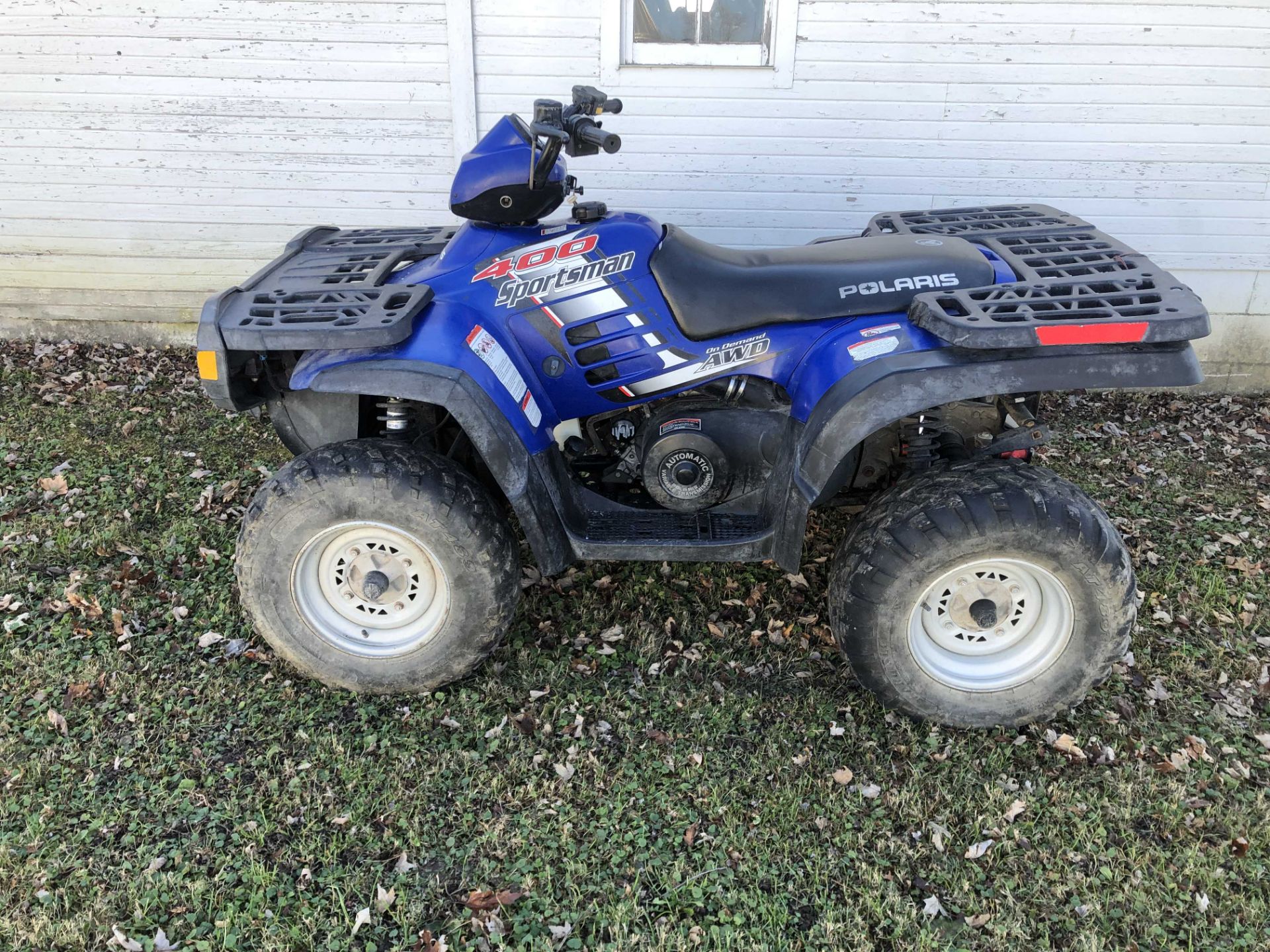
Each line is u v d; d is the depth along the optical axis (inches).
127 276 210.7
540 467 107.1
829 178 193.3
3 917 82.8
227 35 186.1
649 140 191.2
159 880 86.8
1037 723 107.8
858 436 96.7
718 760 102.7
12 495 152.4
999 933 82.8
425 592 107.7
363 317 99.0
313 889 86.8
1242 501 161.0
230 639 120.1
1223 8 174.9
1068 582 98.2
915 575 98.0
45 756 100.1
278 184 199.8
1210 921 84.4
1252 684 115.7
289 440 120.7
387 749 103.4
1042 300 97.3
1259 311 200.5
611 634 123.0
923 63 182.5
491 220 110.4
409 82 188.7
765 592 133.4
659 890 87.4
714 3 180.4
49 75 190.2
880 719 109.2
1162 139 186.5
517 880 88.0
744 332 108.5
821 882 88.1
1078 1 176.2
